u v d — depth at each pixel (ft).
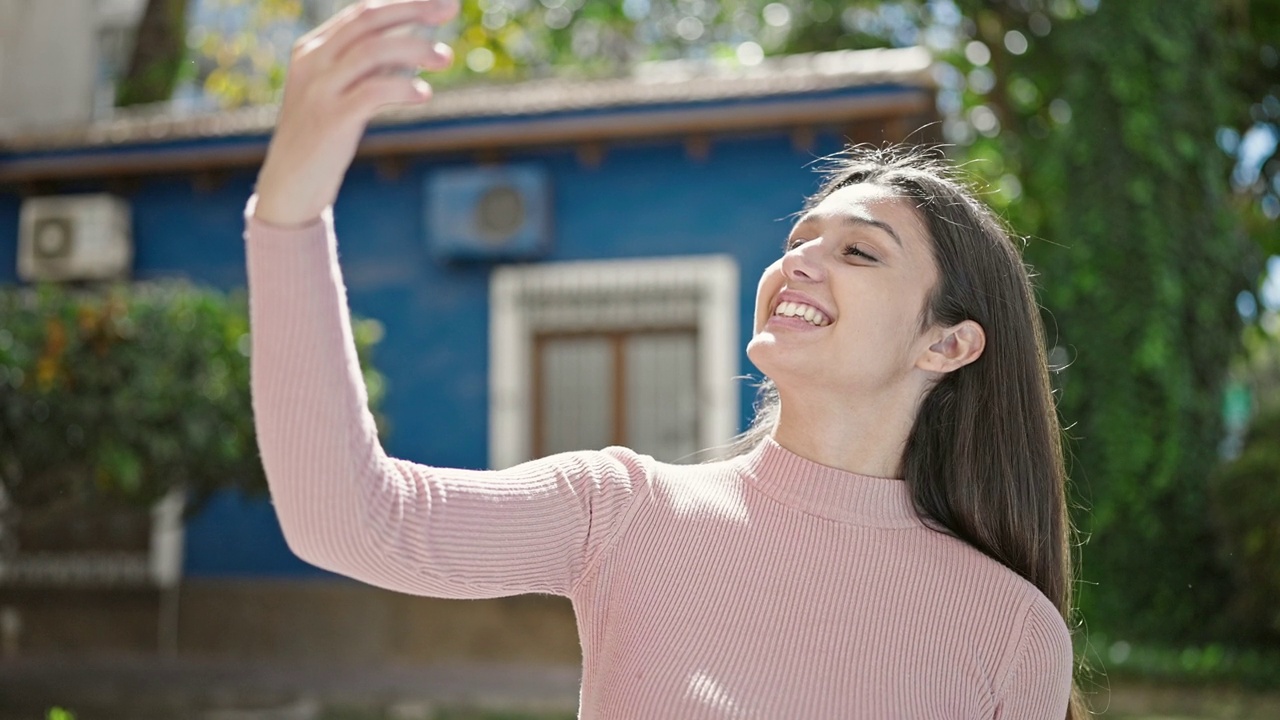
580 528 5.86
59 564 35.47
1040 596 6.04
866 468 6.38
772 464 6.18
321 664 32.76
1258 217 49.21
